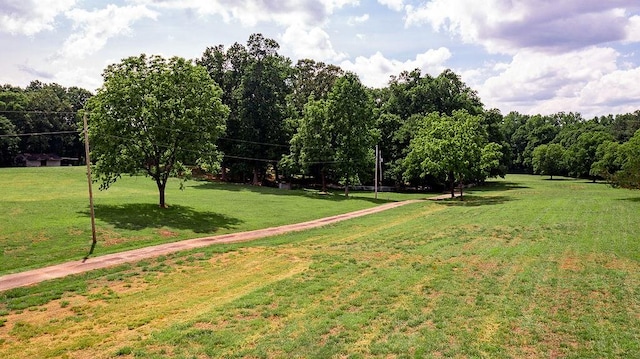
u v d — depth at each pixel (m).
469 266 17.66
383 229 29.23
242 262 19.50
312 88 77.50
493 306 12.70
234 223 32.38
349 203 47.81
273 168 71.00
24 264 19.64
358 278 16.06
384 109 78.00
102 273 17.97
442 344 10.09
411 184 70.44
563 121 149.62
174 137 35.25
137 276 17.44
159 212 33.62
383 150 70.44
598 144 91.44
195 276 17.28
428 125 57.81
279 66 70.00
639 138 41.72
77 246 22.95
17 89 103.62
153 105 34.75
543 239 23.08
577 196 48.41
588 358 9.36
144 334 11.22
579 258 18.66
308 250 21.92
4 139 76.12
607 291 14.02
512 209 37.22
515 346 9.99
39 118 85.81
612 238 22.88
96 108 33.97
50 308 13.63
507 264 17.88
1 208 29.91
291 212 39.31
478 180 78.38
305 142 56.03
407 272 16.80
